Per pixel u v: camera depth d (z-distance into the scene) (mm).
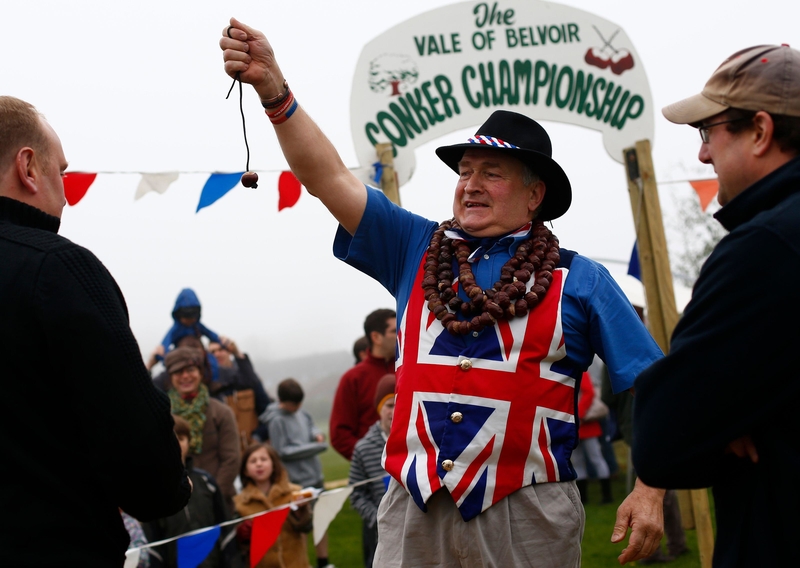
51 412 1819
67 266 1841
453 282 2430
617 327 2330
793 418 1634
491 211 2453
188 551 3551
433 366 2328
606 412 7316
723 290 1650
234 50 2354
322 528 3809
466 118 4395
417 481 2271
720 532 1752
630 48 4539
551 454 2287
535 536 2240
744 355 1620
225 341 6516
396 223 2568
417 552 2299
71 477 1834
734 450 1702
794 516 1610
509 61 4430
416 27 4359
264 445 4801
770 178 1714
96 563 1833
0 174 1939
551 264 2406
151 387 1892
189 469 4496
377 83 4324
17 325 1785
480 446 2242
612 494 7762
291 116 2436
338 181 2502
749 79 1741
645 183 4582
